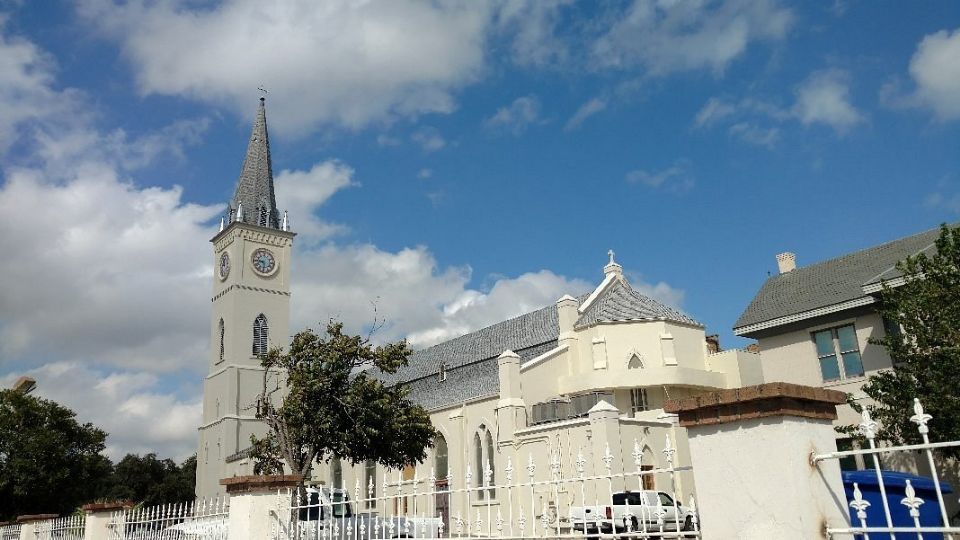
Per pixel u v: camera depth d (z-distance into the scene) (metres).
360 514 15.07
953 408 20.16
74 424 49.53
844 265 35.34
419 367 64.12
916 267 24.11
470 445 46.06
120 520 19.45
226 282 83.62
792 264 39.50
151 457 92.56
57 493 47.75
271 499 14.28
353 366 33.69
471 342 61.38
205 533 15.60
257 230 85.12
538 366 44.78
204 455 78.88
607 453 9.19
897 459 26.97
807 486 6.49
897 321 23.64
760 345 34.84
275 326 82.56
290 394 32.59
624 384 42.62
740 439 6.83
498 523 10.39
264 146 92.06
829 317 32.25
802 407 6.75
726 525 6.78
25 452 46.19
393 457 33.78
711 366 45.41
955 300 21.58
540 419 41.75
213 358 82.81
